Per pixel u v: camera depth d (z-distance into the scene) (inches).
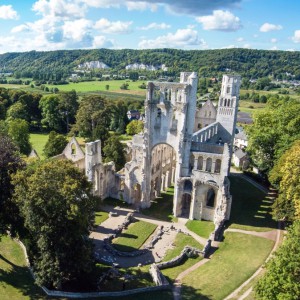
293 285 1342.3
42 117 6747.1
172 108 2765.7
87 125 5354.3
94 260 2089.1
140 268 2130.9
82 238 1849.2
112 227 2655.0
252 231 2610.7
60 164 1939.0
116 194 3211.1
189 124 2778.1
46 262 1732.3
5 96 6845.5
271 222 2778.1
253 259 2198.6
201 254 2266.2
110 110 5565.9
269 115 3745.1
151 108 2807.6
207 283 1926.7
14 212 1920.5
